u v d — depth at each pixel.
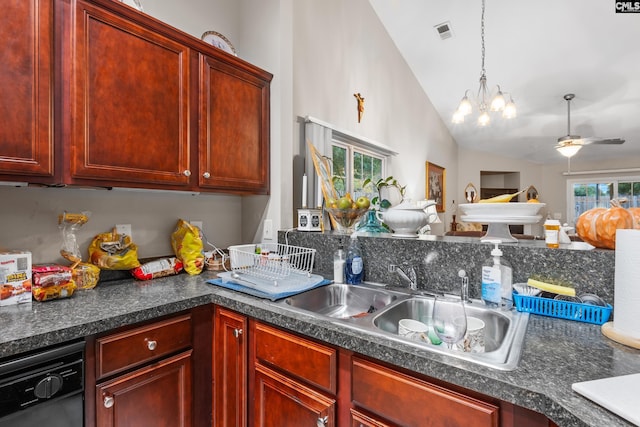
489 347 1.06
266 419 1.11
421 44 3.86
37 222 1.31
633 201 6.10
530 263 1.12
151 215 1.67
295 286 1.34
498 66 4.00
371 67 3.30
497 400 0.67
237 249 1.63
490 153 6.70
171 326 1.17
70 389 0.92
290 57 1.97
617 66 3.59
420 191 4.59
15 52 1.01
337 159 2.81
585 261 1.03
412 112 4.35
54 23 1.10
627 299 0.82
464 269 1.26
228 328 1.24
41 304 1.12
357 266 1.47
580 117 4.77
